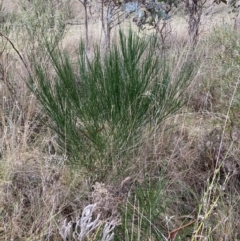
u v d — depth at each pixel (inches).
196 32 158.2
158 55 105.8
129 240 70.7
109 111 88.2
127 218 72.5
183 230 74.7
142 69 94.9
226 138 95.4
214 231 74.1
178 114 102.2
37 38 130.0
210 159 90.9
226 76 103.1
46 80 95.6
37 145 96.9
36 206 76.5
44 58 118.2
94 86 88.7
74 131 89.2
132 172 87.4
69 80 90.7
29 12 134.2
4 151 91.5
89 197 80.0
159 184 79.8
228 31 119.2
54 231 72.2
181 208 83.5
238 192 86.7
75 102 89.6
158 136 95.6
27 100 108.9
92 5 174.9
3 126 101.4
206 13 168.7
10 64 119.2
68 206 79.7
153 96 92.4
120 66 92.6
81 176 86.1
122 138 88.5
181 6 170.9
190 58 121.3
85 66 99.6
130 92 88.5
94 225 65.9
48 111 92.0
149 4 146.9
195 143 100.0
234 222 75.9
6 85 111.2
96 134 86.7
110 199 72.6
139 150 90.8
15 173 86.4
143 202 74.5
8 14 149.3
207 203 71.4
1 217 73.9
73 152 89.2
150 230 69.5
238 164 92.4
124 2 142.1
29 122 102.3
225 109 101.7
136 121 89.9
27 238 69.5
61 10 158.2
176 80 107.3
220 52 116.0
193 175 90.8
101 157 88.0
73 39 160.9
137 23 149.6
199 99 113.4
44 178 79.6
